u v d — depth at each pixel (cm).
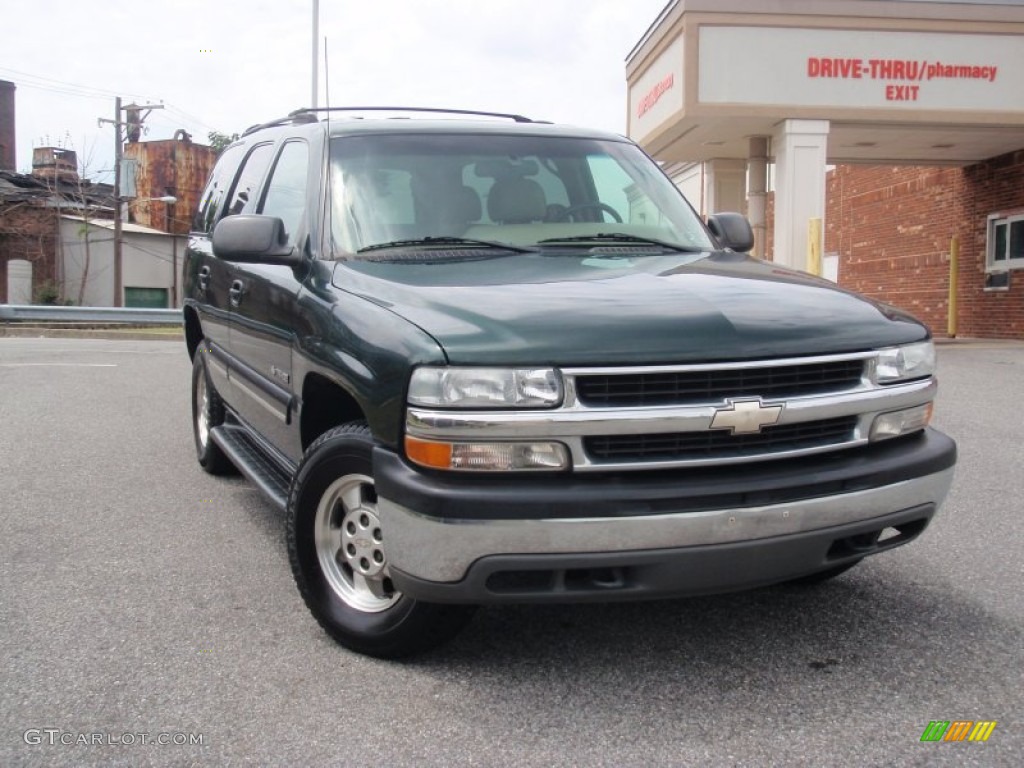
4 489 624
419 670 358
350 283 387
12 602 427
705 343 324
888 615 410
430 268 392
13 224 4128
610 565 312
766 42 1499
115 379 1159
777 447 334
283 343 439
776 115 1513
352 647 371
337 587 378
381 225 430
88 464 696
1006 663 362
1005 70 1534
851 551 355
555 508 307
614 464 316
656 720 320
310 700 334
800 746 303
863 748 301
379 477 332
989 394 1016
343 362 360
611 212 470
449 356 315
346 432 362
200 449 672
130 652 374
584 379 315
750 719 320
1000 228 1767
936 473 362
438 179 454
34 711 327
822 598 430
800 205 1528
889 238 2109
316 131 484
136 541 516
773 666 361
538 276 378
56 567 473
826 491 335
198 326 685
